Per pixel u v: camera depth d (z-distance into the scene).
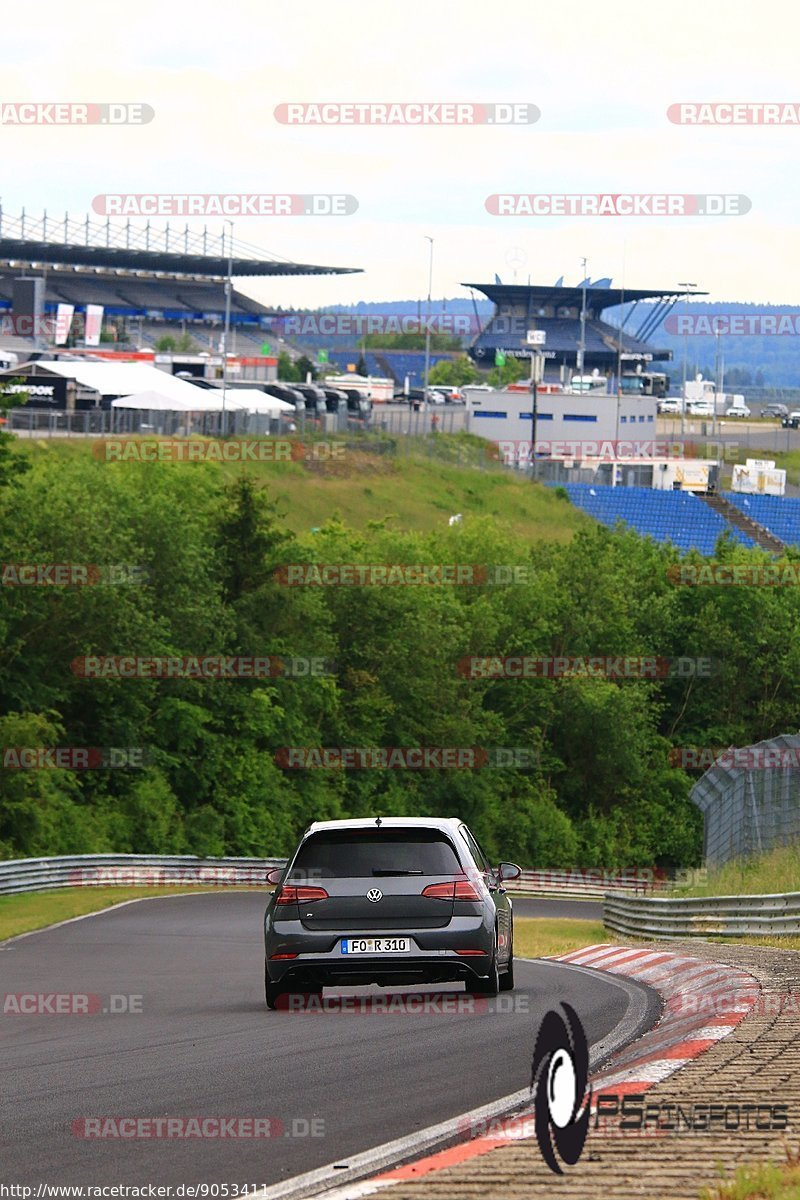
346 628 197.25
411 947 33.81
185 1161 17.58
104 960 53.19
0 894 98.00
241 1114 20.41
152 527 169.25
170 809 155.12
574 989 38.81
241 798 168.75
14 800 137.00
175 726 163.75
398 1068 24.27
